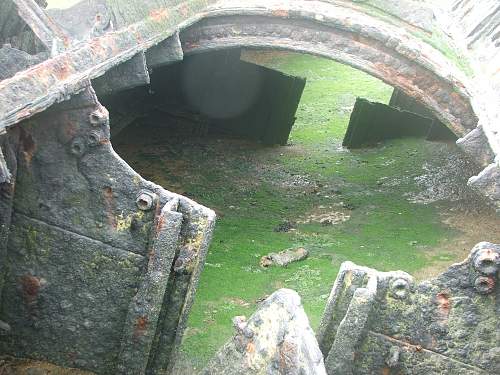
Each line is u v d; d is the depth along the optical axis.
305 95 4.25
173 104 3.26
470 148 1.75
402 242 2.36
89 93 1.36
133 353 1.45
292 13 2.07
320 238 2.41
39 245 1.47
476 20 2.11
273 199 2.78
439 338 1.39
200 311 1.91
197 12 2.02
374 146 3.40
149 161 3.01
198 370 1.68
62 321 1.52
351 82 4.50
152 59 1.87
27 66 1.38
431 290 1.38
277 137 3.35
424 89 2.03
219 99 3.30
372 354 1.43
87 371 1.54
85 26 1.55
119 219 1.43
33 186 1.43
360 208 2.69
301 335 1.06
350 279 1.38
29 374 1.52
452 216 2.53
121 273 1.46
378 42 2.05
